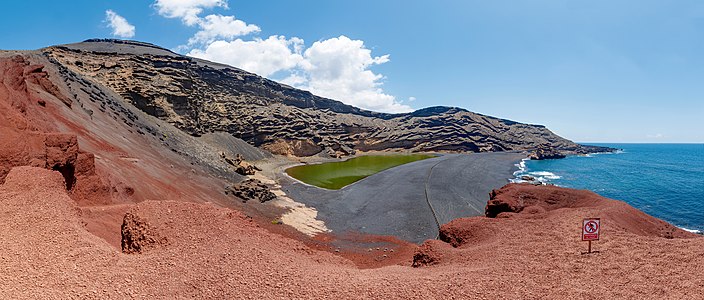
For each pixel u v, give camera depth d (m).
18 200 12.16
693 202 47.25
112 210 17.16
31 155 15.06
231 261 11.02
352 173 67.81
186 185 33.47
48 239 10.49
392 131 137.38
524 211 21.81
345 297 9.39
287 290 9.56
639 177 71.69
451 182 54.50
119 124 40.56
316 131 107.00
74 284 8.70
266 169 65.44
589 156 136.00
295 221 33.41
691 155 159.00
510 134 155.25
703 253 11.91
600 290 9.98
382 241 29.14
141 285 9.24
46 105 26.97
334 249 27.11
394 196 44.31
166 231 12.57
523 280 10.81
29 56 41.72
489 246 15.12
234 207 34.09
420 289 10.02
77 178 17.64
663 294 9.53
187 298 8.91
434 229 32.03
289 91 125.94
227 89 103.00
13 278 8.43
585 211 19.39
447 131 137.25
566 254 13.12
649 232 18.25
